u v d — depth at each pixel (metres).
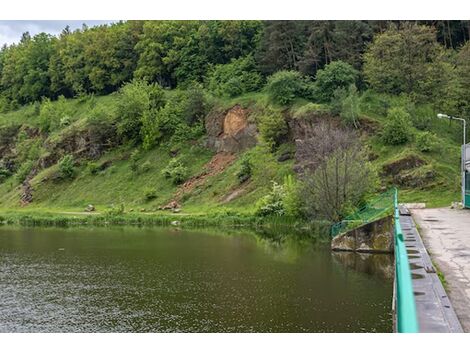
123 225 67.12
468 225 27.66
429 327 9.08
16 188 100.00
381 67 76.38
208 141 87.44
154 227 63.88
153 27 118.12
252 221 61.69
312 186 49.56
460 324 9.47
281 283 29.89
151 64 115.50
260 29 107.31
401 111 65.88
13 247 46.88
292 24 93.81
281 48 93.50
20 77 137.00
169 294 28.30
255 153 77.06
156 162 89.06
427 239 21.70
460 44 87.44
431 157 60.91
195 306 25.86
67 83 129.12
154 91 102.00
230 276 32.28
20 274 34.47
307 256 38.66
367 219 42.31
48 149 100.62
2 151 115.12
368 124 68.31
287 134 76.44
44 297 28.31
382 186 58.38
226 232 56.31
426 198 53.97
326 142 59.06
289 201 57.66
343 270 33.00
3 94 141.00
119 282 31.55
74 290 29.81
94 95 123.75
